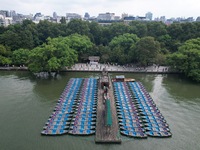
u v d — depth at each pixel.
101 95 96.75
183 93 104.06
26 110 84.56
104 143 63.50
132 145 63.06
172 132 70.12
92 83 112.88
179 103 92.50
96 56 164.62
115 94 96.88
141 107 84.69
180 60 126.50
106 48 166.25
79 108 82.94
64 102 88.56
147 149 61.56
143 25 193.00
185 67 122.56
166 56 145.62
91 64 156.88
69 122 72.94
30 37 169.88
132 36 170.88
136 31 191.88
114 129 69.31
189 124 75.62
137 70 141.00
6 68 142.12
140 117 77.94
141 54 144.12
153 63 154.50
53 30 193.75
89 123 72.25
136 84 112.25
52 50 124.50
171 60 133.62
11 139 65.44
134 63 159.25
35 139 65.31
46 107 87.38
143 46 142.62
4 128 71.44
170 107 88.56
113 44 169.75
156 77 129.88
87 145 62.88
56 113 79.06
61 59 128.12
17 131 69.69
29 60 130.75
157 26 193.00
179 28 184.00
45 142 63.94
